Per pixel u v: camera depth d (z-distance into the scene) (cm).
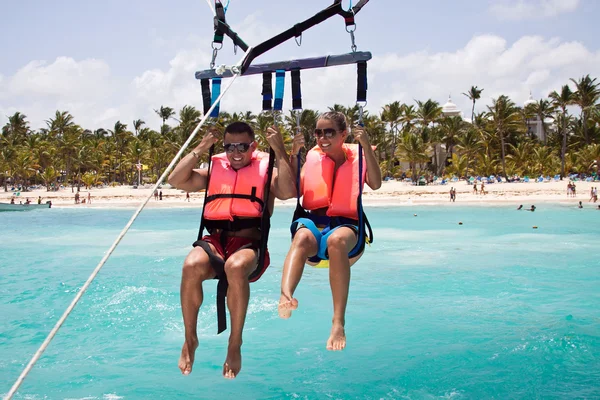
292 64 390
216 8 389
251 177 384
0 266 1541
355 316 974
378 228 2581
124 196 5772
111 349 802
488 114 6644
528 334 844
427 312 995
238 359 334
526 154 6912
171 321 943
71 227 2853
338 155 408
